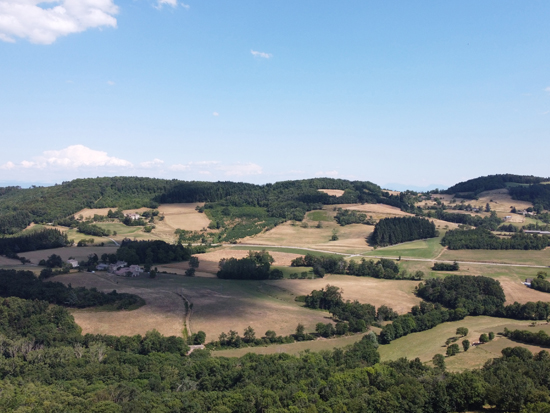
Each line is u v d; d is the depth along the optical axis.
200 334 126.94
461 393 83.12
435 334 140.75
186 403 83.06
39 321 130.12
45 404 80.00
